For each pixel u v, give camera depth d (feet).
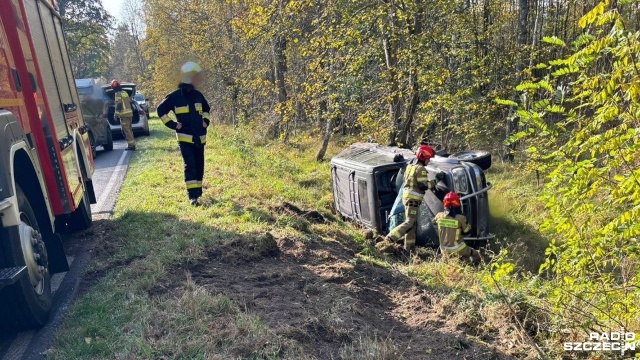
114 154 49.01
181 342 11.96
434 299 16.79
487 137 54.90
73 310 14.21
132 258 18.52
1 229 12.27
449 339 13.92
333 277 17.57
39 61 17.62
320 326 13.32
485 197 27.09
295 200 33.50
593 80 11.96
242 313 13.41
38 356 12.29
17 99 14.69
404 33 38.47
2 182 12.07
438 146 52.16
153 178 33.53
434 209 26.91
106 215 25.22
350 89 39.55
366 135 43.52
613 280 14.02
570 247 14.40
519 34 56.18
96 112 49.49
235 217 23.68
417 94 41.73
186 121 25.75
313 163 52.54
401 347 13.26
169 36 100.63
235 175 35.65
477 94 48.06
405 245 26.27
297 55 53.26
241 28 51.06
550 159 17.31
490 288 17.38
